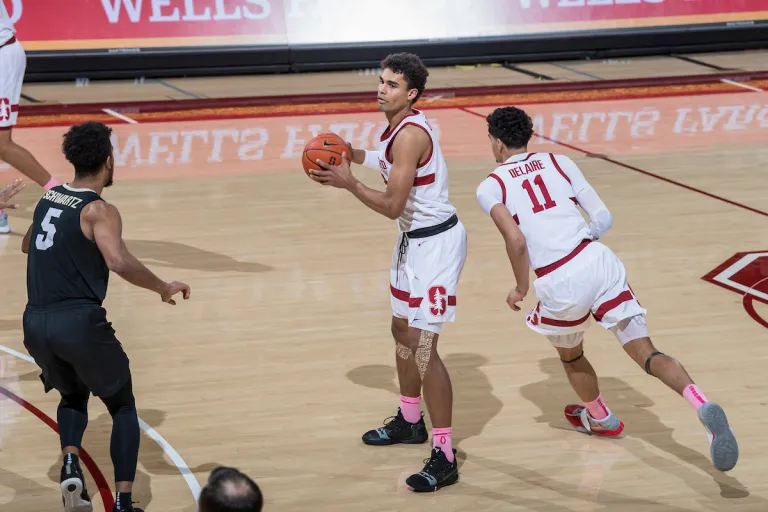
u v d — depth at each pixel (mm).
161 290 9359
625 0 35469
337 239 18125
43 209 9195
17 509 9641
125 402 9391
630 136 25547
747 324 14312
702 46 36062
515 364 13125
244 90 30516
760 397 12047
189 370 12859
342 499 9914
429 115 27625
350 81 31922
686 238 18078
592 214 10648
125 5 31500
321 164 9805
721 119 27375
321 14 33219
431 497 9953
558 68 33969
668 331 14023
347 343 13766
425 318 10109
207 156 23453
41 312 9047
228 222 18969
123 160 22922
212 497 5645
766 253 17266
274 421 11570
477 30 34031
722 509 9672
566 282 10242
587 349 13602
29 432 11227
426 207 10141
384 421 11523
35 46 30672
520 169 10547
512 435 11258
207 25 32125
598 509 9688
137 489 10047
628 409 11852
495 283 16016
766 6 36812
